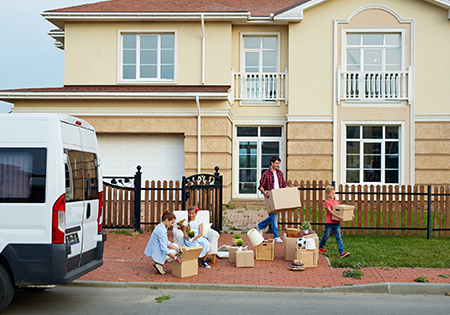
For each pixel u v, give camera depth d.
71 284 6.28
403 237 9.37
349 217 7.67
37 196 4.85
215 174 9.97
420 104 14.02
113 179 9.96
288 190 8.43
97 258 5.86
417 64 14.07
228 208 13.52
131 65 14.77
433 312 5.17
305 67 14.33
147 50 14.75
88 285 6.27
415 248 8.30
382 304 5.50
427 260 7.43
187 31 14.48
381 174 14.27
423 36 14.07
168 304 5.42
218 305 5.39
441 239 9.13
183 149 13.84
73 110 13.48
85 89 13.52
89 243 5.66
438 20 14.00
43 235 4.80
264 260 7.71
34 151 4.94
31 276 4.79
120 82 14.54
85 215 5.55
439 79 13.98
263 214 12.41
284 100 14.81
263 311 5.16
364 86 14.09
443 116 13.91
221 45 14.45
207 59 14.46
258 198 14.94
